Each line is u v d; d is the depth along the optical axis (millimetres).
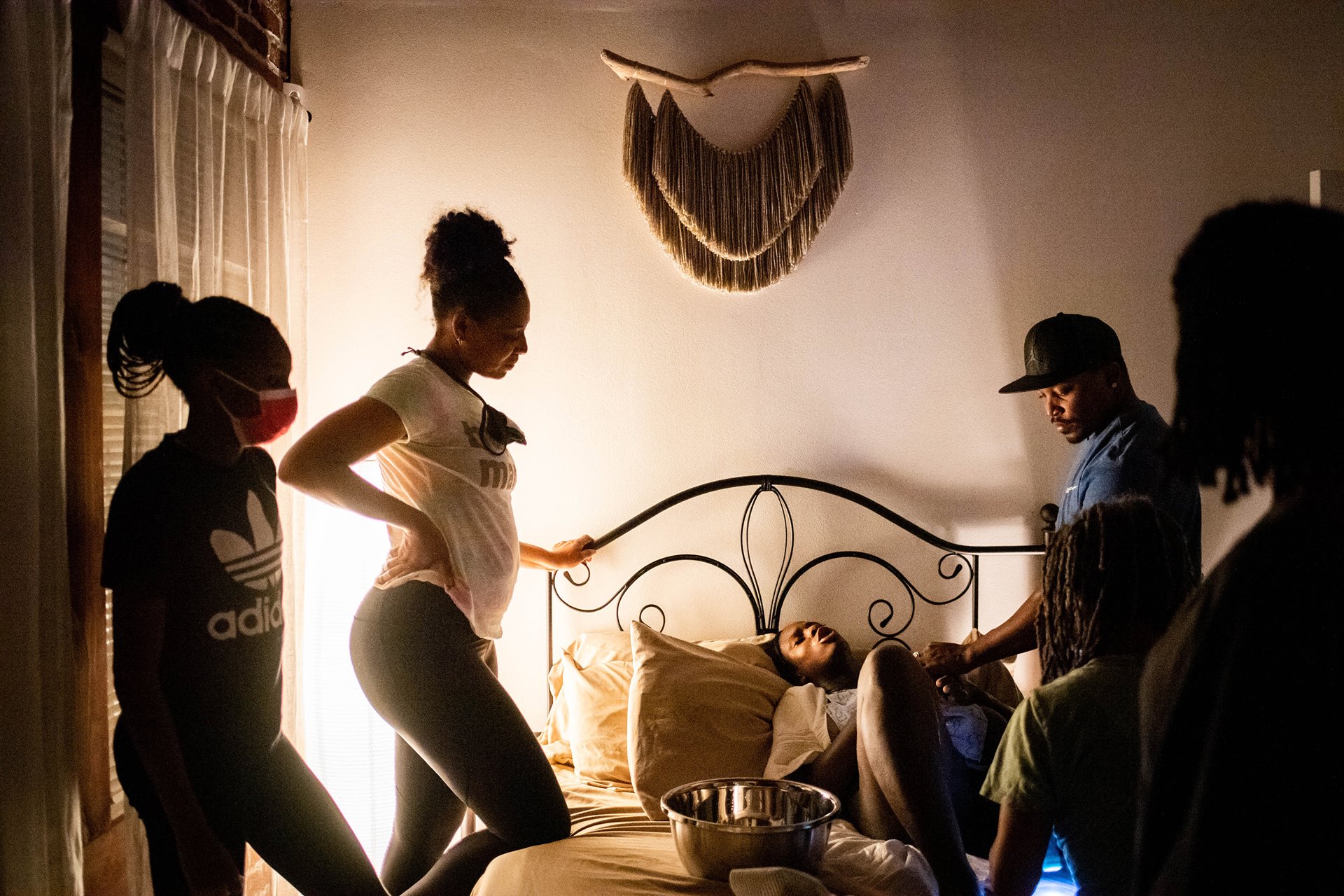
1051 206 2652
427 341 2627
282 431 1397
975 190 2646
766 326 2656
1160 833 724
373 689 1648
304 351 2477
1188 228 2652
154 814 1284
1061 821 1109
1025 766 1120
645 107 2592
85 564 1604
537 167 2627
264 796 1405
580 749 2209
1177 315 803
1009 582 2652
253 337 1337
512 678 2656
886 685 1665
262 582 1392
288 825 1427
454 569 1661
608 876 1513
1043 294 2656
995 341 2658
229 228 2117
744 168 2615
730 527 2656
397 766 1864
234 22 2236
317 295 2615
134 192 1688
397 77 2605
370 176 2609
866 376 2660
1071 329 2020
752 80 2625
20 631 1297
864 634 2664
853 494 2619
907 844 1651
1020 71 2635
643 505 2658
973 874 1554
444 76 2613
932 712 1677
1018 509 2666
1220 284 756
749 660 2367
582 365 2648
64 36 1440
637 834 1808
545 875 1510
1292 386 729
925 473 2670
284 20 2561
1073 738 1092
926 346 2658
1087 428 2053
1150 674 786
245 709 1354
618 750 2178
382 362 2625
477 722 1624
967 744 1901
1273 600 697
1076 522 1218
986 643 2037
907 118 2639
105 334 1796
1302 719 671
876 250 2652
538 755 1673
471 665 1659
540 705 2652
